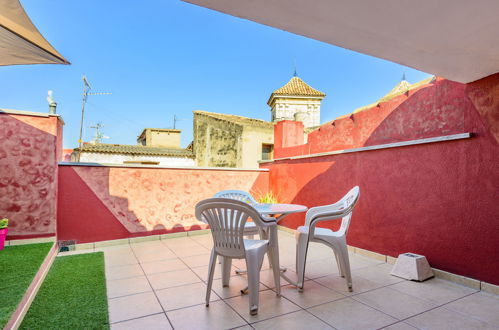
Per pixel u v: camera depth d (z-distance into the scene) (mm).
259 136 11625
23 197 3887
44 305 2439
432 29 1973
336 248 2842
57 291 2740
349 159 4398
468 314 2338
